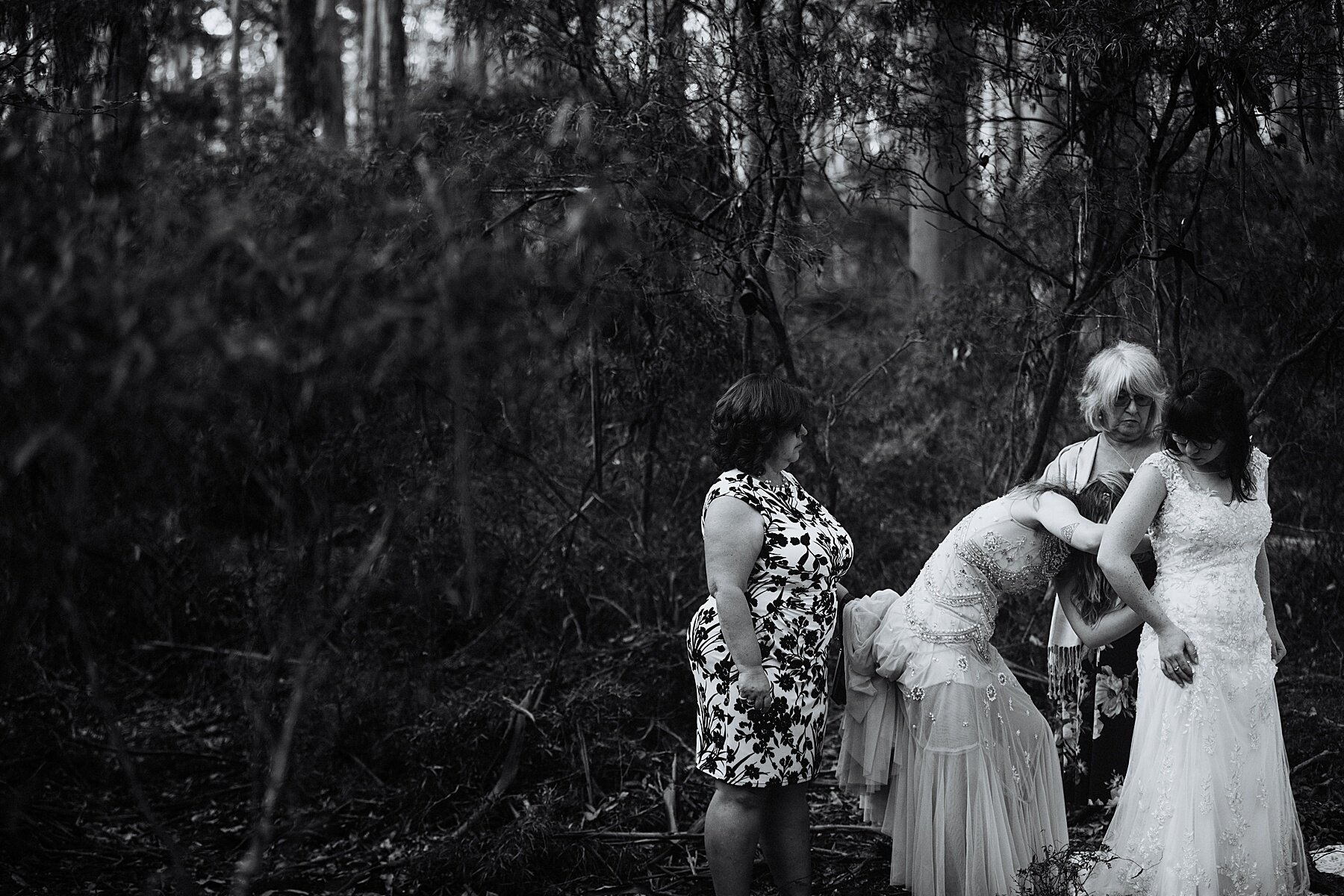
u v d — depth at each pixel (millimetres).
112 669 5340
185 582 5004
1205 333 4703
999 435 5859
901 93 4344
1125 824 2924
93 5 3758
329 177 4156
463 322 2459
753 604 2785
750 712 2762
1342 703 4262
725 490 2785
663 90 4367
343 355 2273
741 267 4512
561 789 4035
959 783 2887
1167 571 2912
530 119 4418
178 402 2135
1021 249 4914
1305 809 3574
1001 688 2979
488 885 3365
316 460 2922
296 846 3793
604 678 4543
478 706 4281
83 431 2012
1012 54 4184
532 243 4020
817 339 6535
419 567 4480
